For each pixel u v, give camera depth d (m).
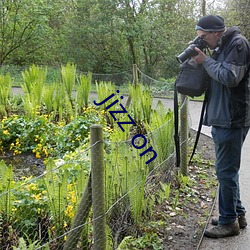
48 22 18.44
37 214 3.01
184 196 4.15
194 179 4.70
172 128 4.38
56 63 18.88
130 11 17.00
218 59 2.97
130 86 7.22
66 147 5.51
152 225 3.37
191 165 5.20
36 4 16.12
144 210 3.45
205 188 4.44
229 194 3.22
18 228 2.92
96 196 2.43
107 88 7.49
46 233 2.96
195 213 3.80
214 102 3.06
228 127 2.97
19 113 7.45
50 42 18.23
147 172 3.73
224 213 3.32
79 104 7.37
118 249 2.79
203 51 3.16
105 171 3.02
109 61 18.53
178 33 18.14
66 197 2.93
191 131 7.32
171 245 3.20
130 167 3.27
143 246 3.09
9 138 5.80
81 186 2.93
